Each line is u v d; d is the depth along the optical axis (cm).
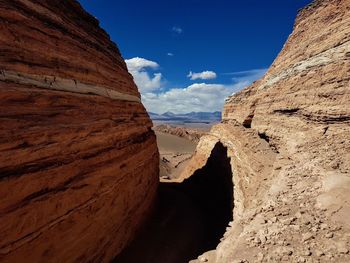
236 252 679
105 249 995
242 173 1684
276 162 1282
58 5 1076
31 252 649
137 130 1448
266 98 1970
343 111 1080
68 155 793
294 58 1709
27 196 641
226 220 1606
